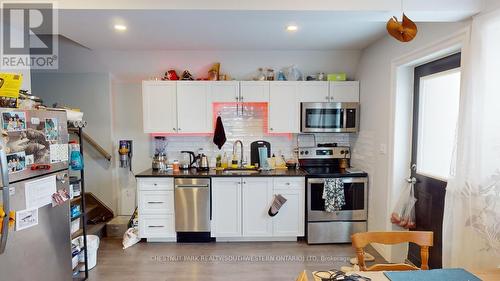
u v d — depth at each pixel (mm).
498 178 1656
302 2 1828
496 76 1663
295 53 3590
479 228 1744
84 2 1788
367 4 1835
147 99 3547
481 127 1724
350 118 3600
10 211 1713
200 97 3566
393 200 2803
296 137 3951
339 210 3322
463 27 1924
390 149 2826
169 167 3797
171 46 3303
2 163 1566
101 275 2680
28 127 1841
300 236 3441
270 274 2691
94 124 3850
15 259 1773
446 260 1941
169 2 1797
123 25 2584
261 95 3596
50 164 2047
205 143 3938
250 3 1813
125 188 3996
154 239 3439
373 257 2998
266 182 3355
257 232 3391
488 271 1368
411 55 2492
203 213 3346
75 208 2521
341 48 3439
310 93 3605
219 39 3061
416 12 1829
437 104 2439
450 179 1918
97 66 3674
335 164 3924
